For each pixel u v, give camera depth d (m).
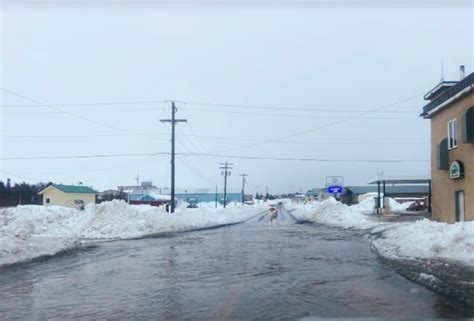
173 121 50.91
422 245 17.56
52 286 12.29
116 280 13.13
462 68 32.47
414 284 11.78
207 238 27.81
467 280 11.51
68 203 78.00
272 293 11.09
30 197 86.81
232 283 12.48
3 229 19.83
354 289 11.38
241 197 149.38
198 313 9.23
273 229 36.62
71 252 20.16
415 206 62.69
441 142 30.00
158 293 11.25
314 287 11.76
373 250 20.03
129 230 31.66
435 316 8.69
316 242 24.39
